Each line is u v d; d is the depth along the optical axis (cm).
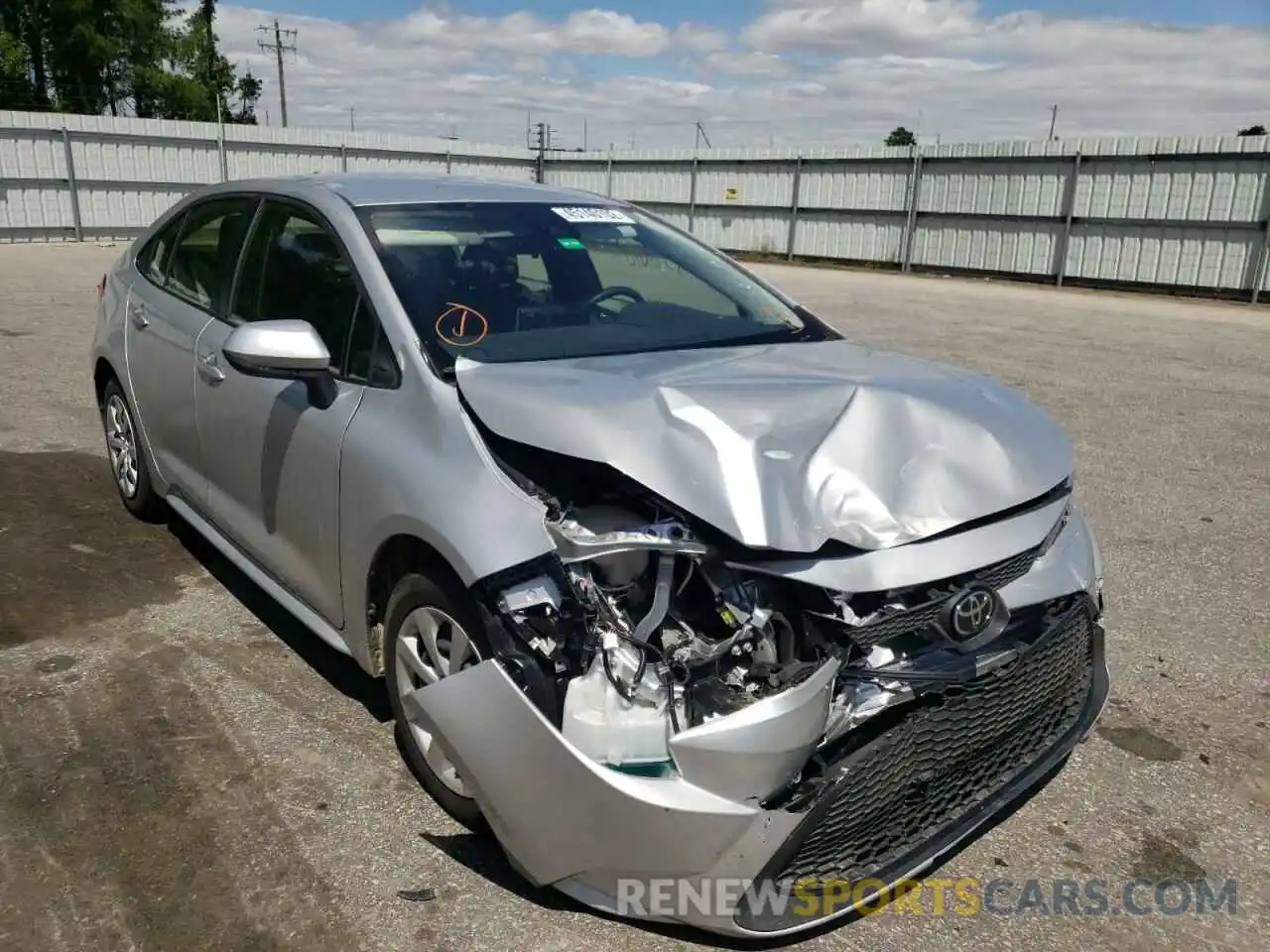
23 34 4281
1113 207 2039
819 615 228
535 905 249
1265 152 1809
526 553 237
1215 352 1205
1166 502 592
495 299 320
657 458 237
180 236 448
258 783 292
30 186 2447
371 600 293
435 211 351
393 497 269
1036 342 1242
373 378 297
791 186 2650
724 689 225
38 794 284
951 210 2328
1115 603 446
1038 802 301
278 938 235
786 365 310
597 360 304
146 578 432
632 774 219
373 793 290
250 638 381
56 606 404
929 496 243
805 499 233
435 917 244
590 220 382
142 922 238
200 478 400
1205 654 400
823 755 227
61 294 1390
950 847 246
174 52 4762
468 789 245
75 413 705
